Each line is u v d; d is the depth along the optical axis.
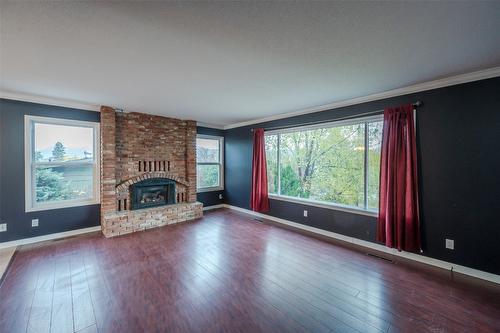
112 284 2.33
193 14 1.48
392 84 2.83
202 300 2.08
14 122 3.31
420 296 2.16
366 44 1.87
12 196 3.31
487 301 2.08
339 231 3.72
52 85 2.87
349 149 3.69
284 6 1.40
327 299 2.11
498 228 2.38
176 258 2.96
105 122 3.94
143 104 3.84
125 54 2.04
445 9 1.41
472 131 2.52
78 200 3.90
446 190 2.69
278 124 4.74
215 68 2.35
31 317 1.83
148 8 1.42
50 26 1.60
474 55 2.05
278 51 1.99
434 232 2.77
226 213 5.49
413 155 2.85
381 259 2.96
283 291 2.23
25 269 2.62
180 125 5.14
